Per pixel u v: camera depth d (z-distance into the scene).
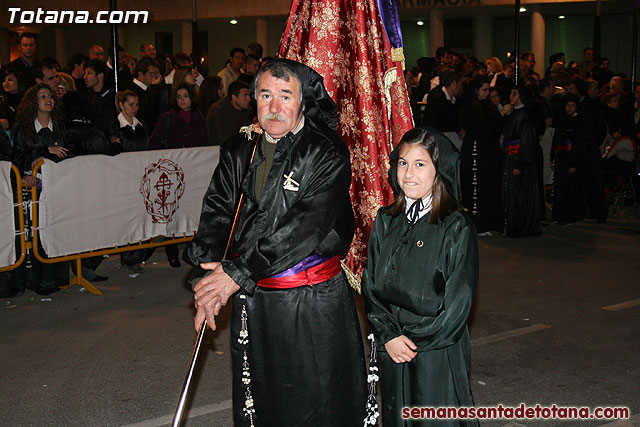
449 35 21.86
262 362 3.08
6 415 4.27
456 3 19.23
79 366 5.03
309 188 3.01
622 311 6.18
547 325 5.84
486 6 19.28
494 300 6.53
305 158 3.02
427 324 3.03
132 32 23.06
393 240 3.14
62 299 6.67
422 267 3.04
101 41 23.12
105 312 6.28
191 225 7.76
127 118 7.73
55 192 6.57
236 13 20.59
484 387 4.66
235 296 3.13
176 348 5.39
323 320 3.06
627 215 10.91
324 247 3.06
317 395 3.08
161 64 11.21
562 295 6.66
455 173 3.08
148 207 7.32
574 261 7.98
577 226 10.13
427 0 19.42
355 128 3.70
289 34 3.72
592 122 10.05
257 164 3.11
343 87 3.68
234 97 8.37
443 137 3.06
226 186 3.21
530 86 11.56
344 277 3.20
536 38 20.38
